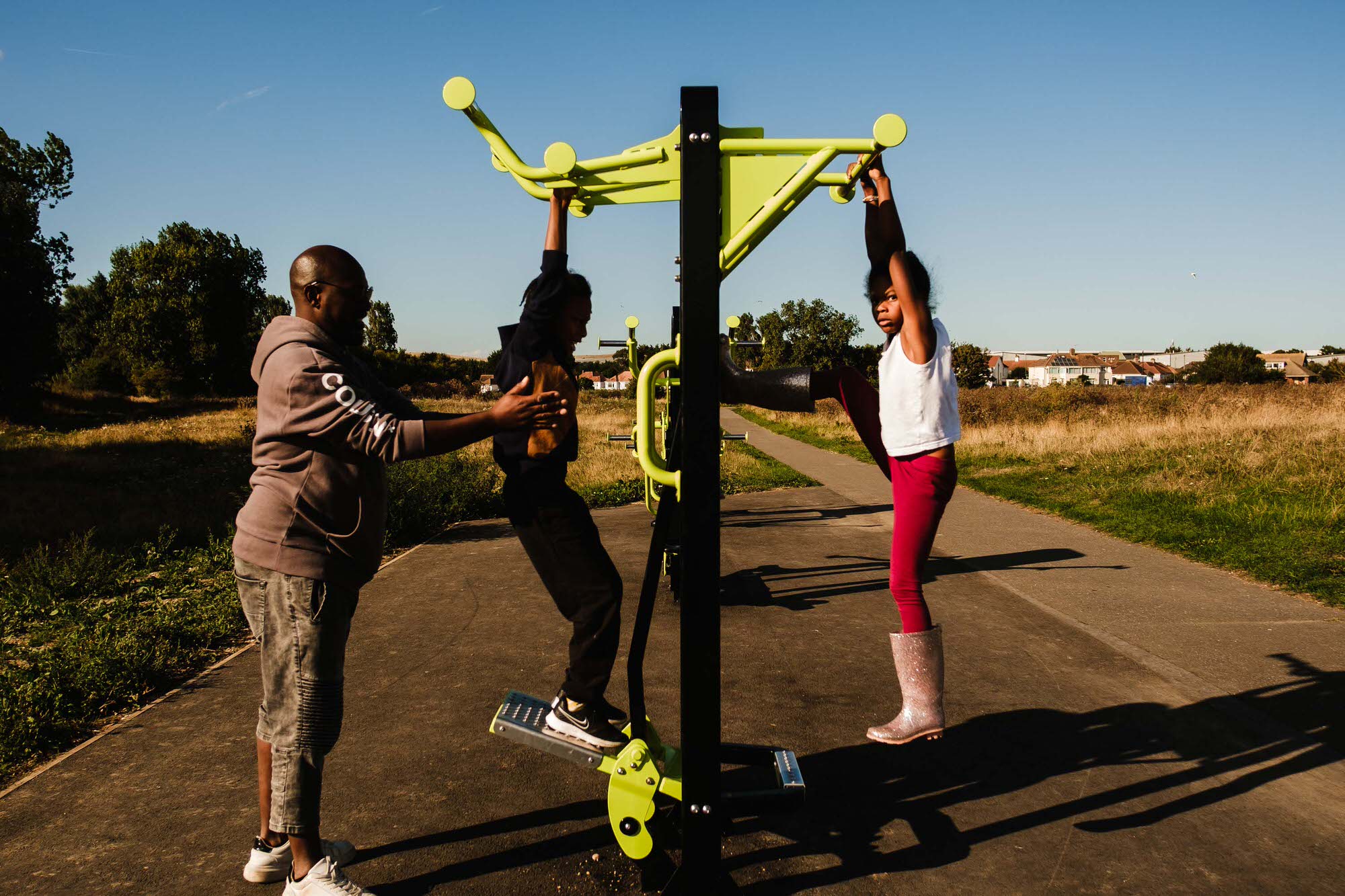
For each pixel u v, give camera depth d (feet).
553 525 7.79
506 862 8.14
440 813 9.18
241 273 206.08
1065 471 39.22
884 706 12.28
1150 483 32.35
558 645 15.48
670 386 18.53
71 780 10.17
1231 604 17.66
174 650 15.15
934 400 8.34
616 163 7.03
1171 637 15.43
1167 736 11.01
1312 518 23.82
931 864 8.07
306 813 7.36
